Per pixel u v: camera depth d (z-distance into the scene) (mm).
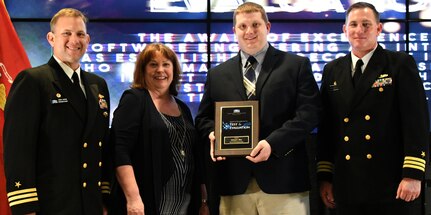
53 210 2889
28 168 2836
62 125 2967
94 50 4590
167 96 3588
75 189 2951
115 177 3377
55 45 3094
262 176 3215
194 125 3574
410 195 3135
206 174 3611
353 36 3334
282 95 3256
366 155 3260
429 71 4574
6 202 3436
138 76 3504
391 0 4609
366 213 3316
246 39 3312
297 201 3260
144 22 4613
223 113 3223
